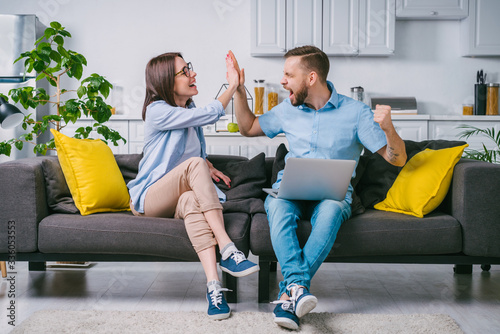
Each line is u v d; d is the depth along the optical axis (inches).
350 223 81.8
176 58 90.3
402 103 183.2
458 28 192.4
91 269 107.1
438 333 68.4
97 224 82.4
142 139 175.6
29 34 168.6
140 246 81.4
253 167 98.0
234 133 158.6
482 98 183.3
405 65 193.2
